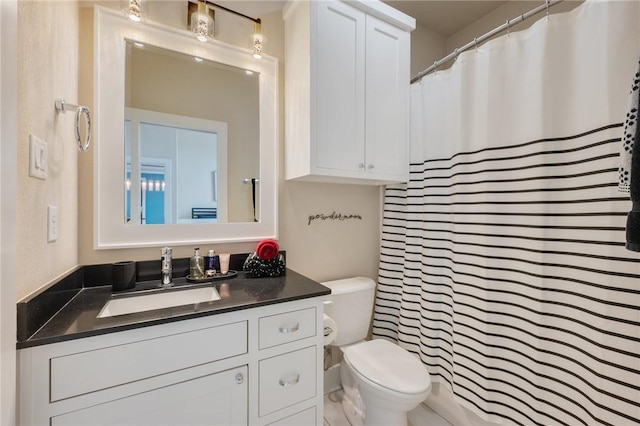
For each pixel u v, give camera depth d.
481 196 1.33
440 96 1.61
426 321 1.62
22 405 0.69
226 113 1.48
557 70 1.10
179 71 1.37
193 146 1.40
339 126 1.44
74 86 1.10
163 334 0.85
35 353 0.70
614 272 0.94
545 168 1.12
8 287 0.54
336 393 1.77
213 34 1.42
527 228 1.18
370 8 1.51
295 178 1.55
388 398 1.22
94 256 1.19
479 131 1.34
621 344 0.91
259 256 1.39
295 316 1.09
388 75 1.61
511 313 1.24
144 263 1.26
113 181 1.21
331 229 1.82
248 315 0.99
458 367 1.41
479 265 1.33
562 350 1.08
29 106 0.76
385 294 1.91
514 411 1.22
